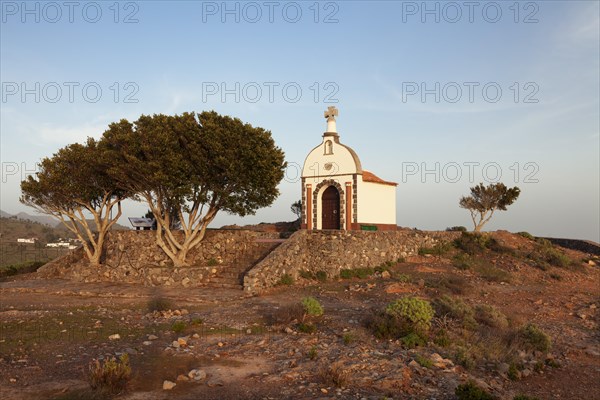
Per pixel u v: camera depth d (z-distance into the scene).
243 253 26.58
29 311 16.89
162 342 12.16
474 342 12.94
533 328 13.51
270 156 23.62
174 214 30.67
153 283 24.12
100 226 29.09
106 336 12.65
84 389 8.52
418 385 9.34
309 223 32.72
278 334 13.23
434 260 29.20
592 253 33.88
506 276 25.28
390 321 13.59
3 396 8.15
